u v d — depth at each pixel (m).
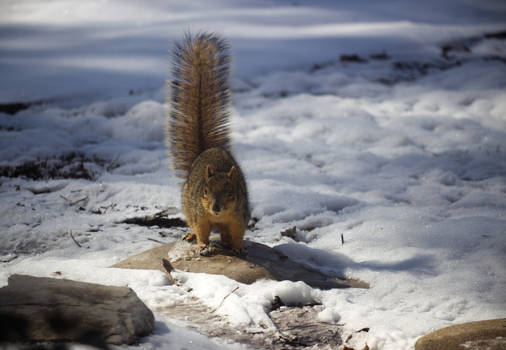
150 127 11.27
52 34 20.42
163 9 24.02
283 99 13.70
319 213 7.46
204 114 6.58
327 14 23.73
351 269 5.36
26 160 9.26
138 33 19.83
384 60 17.12
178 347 3.32
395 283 5.02
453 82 14.91
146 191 7.84
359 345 3.90
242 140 11.11
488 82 14.48
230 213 5.31
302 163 9.72
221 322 4.09
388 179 9.02
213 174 5.25
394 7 25.19
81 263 5.34
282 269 5.33
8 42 19.19
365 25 21.33
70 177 8.73
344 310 4.44
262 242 6.44
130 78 14.79
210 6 24.91
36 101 12.81
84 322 3.28
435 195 8.15
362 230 6.52
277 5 25.80
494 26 21.25
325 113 12.50
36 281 3.81
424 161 9.80
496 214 7.18
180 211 7.35
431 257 5.63
